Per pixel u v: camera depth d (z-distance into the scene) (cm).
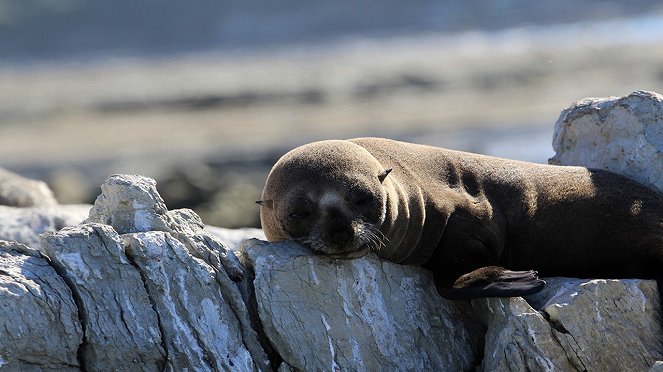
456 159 4088
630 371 3256
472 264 3784
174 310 3172
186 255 3250
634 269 3969
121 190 3366
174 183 13688
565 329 3247
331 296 3381
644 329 3319
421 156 4044
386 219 3631
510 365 3234
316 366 3278
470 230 3884
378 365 3350
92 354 3034
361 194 3553
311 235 3488
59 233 3134
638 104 4184
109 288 3112
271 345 3306
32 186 5734
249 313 3328
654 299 3369
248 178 15275
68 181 14700
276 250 3419
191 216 3497
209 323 3203
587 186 4038
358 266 3466
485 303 3544
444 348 3488
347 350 3334
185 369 3120
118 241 3175
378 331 3400
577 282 3469
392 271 3547
